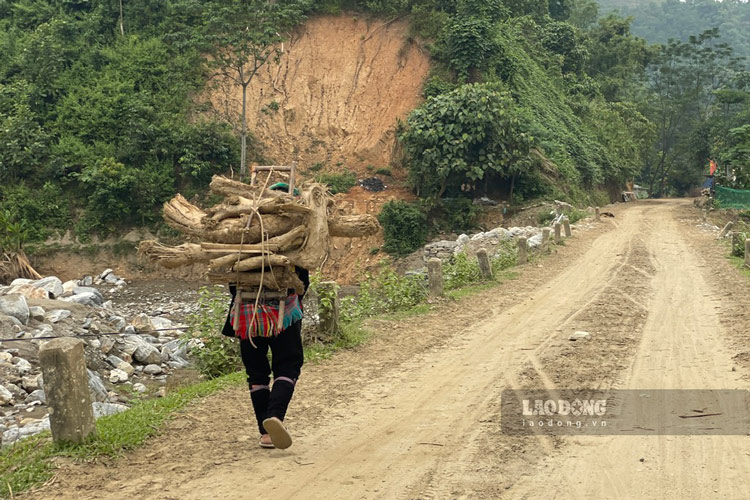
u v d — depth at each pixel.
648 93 84.19
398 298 12.32
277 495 4.13
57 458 4.59
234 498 4.09
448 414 5.82
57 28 43.34
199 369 9.61
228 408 6.05
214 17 39.09
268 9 38.78
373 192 37.97
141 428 5.27
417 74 42.81
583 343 8.62
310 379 7.15
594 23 92.69
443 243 33.44
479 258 15.45
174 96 41.09
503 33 49.34
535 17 61.22
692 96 82.62
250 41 38.22
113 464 4.64
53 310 14.06
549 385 6.66
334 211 5.29
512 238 25.70
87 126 39.22
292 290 4.89
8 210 35.69
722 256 20.14
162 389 11.56
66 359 4.74
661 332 9.34
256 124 41.44
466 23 42.94
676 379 6.76
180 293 30.80
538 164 40.69
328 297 8.74
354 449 4.96
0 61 42.78
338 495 4.13
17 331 12.40
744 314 10.51
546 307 11.73
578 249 22.34
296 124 41.97
